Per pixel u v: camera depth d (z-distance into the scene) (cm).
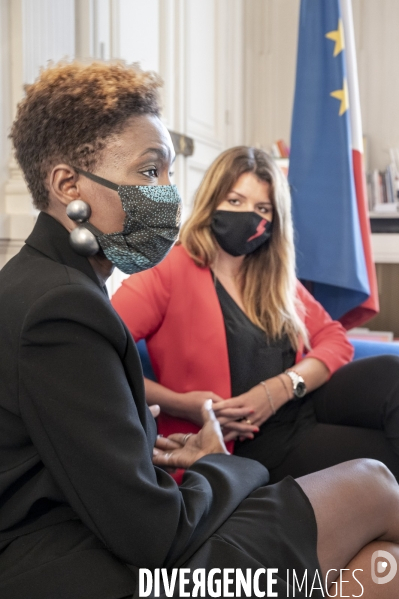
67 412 83
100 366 84
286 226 176
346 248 231
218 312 167
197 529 94
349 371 173
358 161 248
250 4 410
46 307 82
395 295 392
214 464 112
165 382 169
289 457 169
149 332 167
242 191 169
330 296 246
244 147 176
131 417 86
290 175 246
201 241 170
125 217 95
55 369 83
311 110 244
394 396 161
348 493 104
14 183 196
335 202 235
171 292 167
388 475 111
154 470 96
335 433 169
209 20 351
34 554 87
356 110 249
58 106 92
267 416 164
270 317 173
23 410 84
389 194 381
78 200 93
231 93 388
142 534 84
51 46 207
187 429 166
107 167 93
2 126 194
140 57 275
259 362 169
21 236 192
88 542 89
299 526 97
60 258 94
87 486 83
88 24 230
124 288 166
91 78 93
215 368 165
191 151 317
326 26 244
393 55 401
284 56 418
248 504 101
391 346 208
